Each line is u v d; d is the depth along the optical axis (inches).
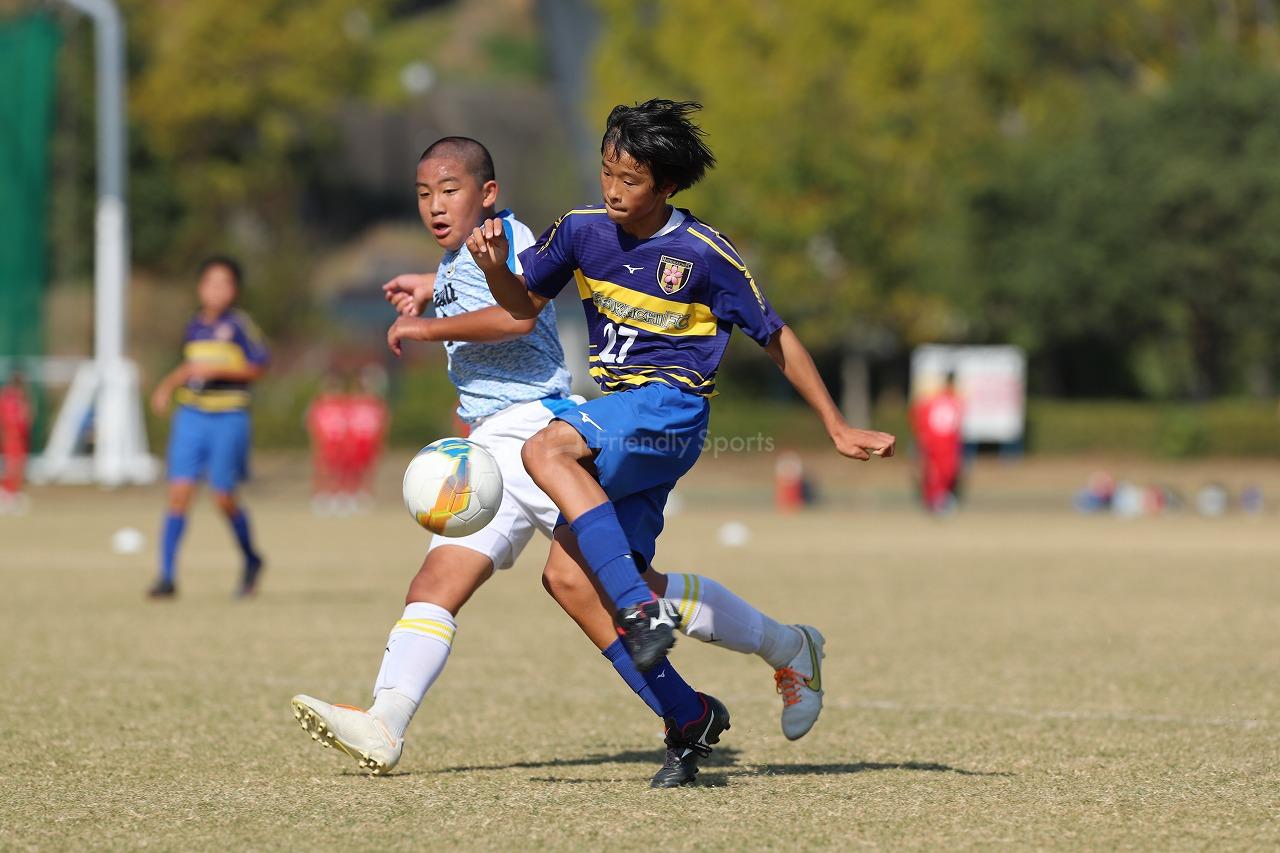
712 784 754.2
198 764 807.7
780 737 910.4
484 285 783.1
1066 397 6796.3
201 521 3125.0
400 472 4739.2
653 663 653.3
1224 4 6599.4
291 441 5462.6
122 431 3868.1
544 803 704.4
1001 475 4879.4
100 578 1948.8
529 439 719.1
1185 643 1360.7
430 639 757.3
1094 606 1659.7
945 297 5885.8
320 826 655.1
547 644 1355.8
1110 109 5954.7
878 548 2492.6
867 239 5738.2
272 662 1220.5
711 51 6269.7
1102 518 3444.9
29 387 3887.8
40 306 3826.3
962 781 763.4
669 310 721.6
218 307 1688.0
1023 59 6486.2
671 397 713.6
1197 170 5570.9
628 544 685.3
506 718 974.4
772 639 778.2
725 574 2011.6
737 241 5935.0
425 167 788.6
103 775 775.7
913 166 5920.3
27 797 719.7
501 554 777.6
